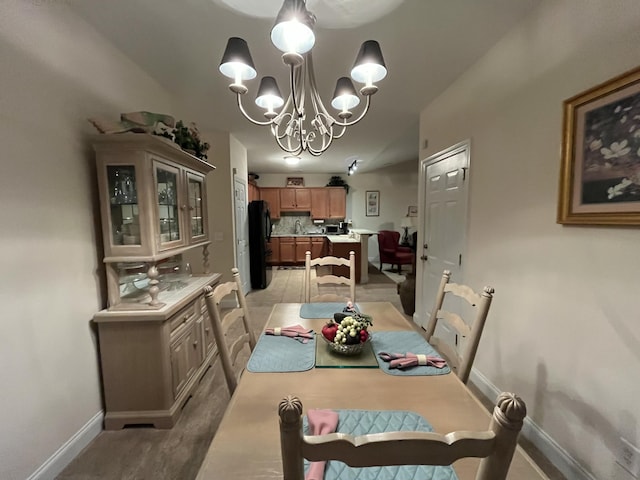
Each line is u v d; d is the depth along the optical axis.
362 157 5.78
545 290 1.62
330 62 2.19
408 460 0.49
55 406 1.52
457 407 0.99
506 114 1.90
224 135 3.95
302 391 1.08
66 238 1.60
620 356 1.24
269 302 4.54
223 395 2.20
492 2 1.59
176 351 1.96
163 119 1.90
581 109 1.36
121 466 1.57
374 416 0.94
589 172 1.33
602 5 1.27
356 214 7.84
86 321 1.74
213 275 2.78
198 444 1.72
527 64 1.71
